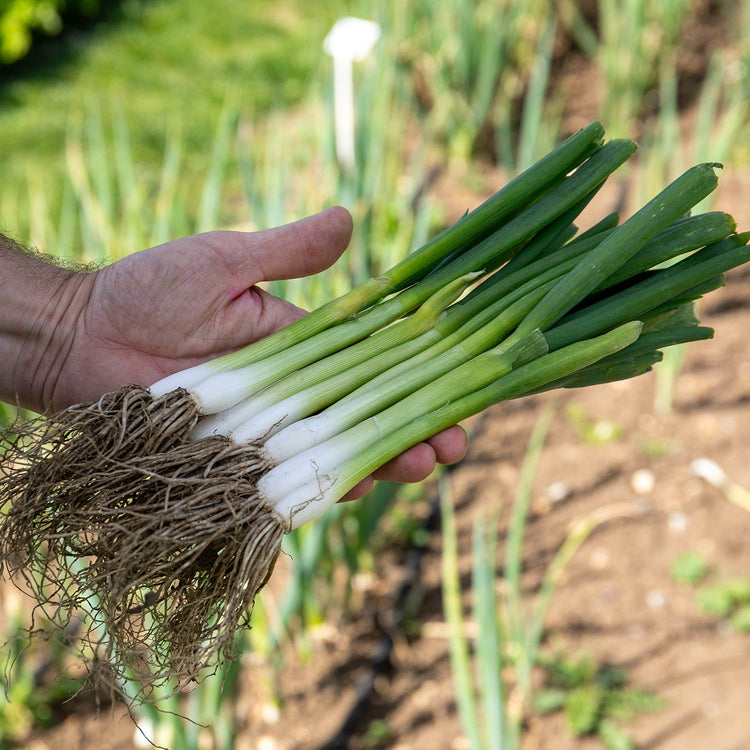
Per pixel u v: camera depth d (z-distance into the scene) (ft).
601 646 3.18
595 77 6.76
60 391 2.24
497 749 2.59
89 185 4.95
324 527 2.93
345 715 3.12
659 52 6.25
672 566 3.37
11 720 3.05
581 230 5.01
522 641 2.86
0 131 6.25
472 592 3.41
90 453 1.93
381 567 3.51
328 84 4.15
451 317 2.07
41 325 2.18
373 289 2.06
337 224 2.23
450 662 3.23
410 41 5.80
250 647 3.08
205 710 2.82
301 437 1.95
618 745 2.91
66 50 7.46
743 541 3.43
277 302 2.27
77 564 2.49
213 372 2.00
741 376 4.07
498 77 5.98
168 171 3.81
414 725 3.10
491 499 3.70
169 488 1.88
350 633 3.32
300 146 5.70
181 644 1.92
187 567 1.88
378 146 4.20
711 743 2.89
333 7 8.01
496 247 2.06
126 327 2.19
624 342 1.94
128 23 7.92
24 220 5.04
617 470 3.73
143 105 6.60
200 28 7.82
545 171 2.05
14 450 1.95
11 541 1.93
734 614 3.22
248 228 4.99
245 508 1.89
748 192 5.13
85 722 3.09
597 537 3.51
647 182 4.10
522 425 4.00
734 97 5.61
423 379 2.02
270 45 7.53
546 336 2.00
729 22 6.55
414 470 2.04
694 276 2.00
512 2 6.13
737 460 3.70
